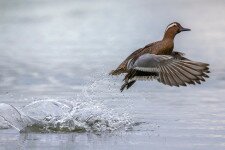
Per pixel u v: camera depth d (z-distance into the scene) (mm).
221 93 16031
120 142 11336
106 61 21234
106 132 12156
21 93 16312
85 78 18375
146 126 12500
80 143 11336
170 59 9945
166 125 12547
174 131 12055
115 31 29906
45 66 20734
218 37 27109
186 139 11422
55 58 22547
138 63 10156
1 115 12758
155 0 43344
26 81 18109
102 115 12859
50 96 15812
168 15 35344
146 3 41781
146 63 10070
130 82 10281
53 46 25844
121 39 27094
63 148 10984
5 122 12594
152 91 16406
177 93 16094
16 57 23047
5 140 11586
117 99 15250
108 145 11141
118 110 13742
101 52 23547
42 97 15664
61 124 12547
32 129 12375
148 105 14508
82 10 38094
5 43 27000
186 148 10789
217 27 30469
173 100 15141
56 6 39719
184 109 14047
